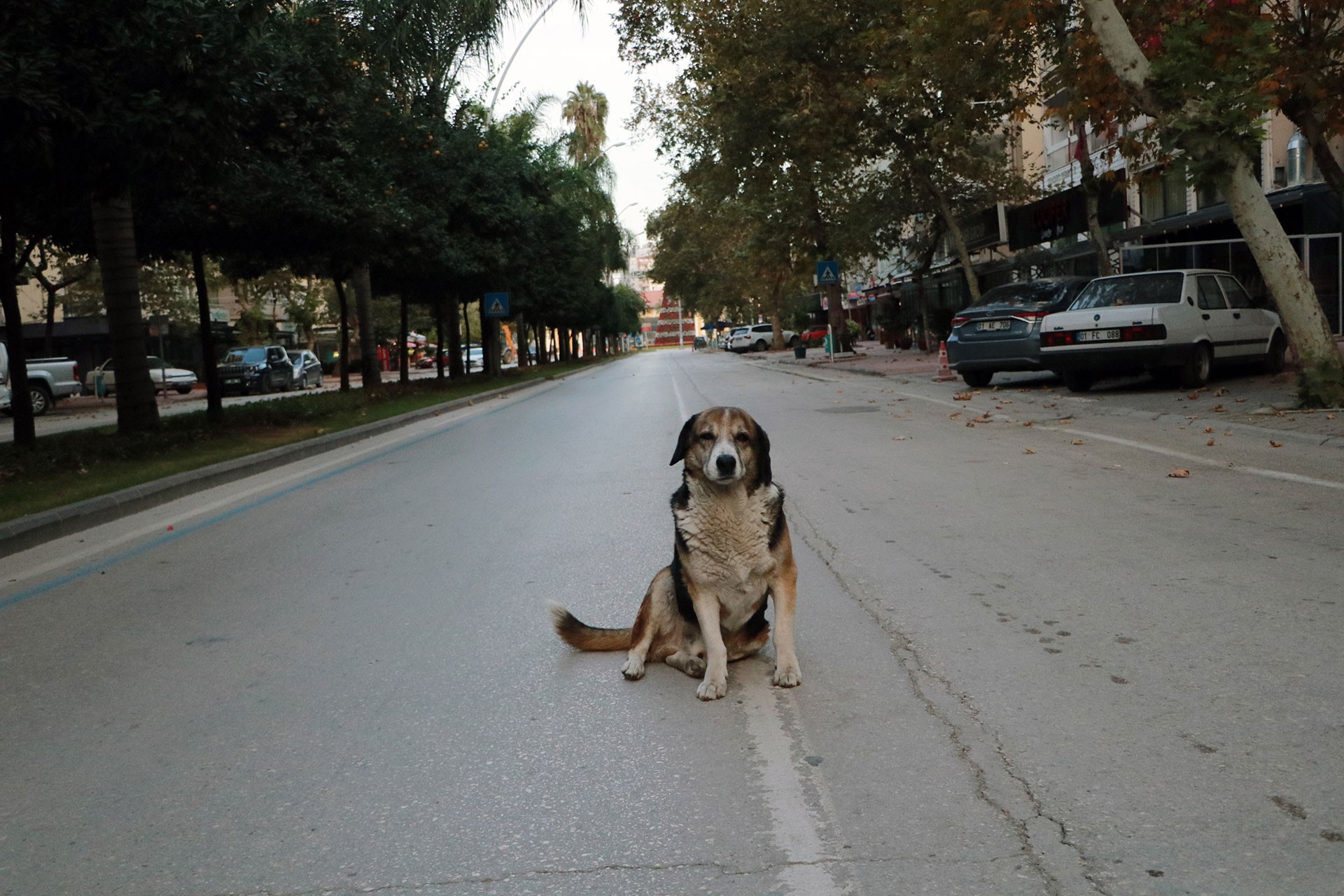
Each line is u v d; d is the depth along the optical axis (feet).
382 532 28.30
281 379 144.46
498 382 125.39
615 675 15.38
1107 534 22.82
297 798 11.62
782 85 89.61
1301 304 40.34
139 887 9.84
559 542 25.38
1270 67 43.24
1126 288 54.75
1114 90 48.75
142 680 16.28
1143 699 13.08
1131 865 9.21
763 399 71.56
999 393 61.82
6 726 14.49
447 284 113.19
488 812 11.01
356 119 75.56
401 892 9.46
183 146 37.73
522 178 118.62
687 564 14.17
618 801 11.10
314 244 68.59
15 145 33.35
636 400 80.48
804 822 10.36
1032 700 13.29
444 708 14.29
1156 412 43.52
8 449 50.11
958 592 18.72
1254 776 10.80
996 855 9.52
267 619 19.63
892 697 13.70
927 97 86.07
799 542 23.79
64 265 139.54
